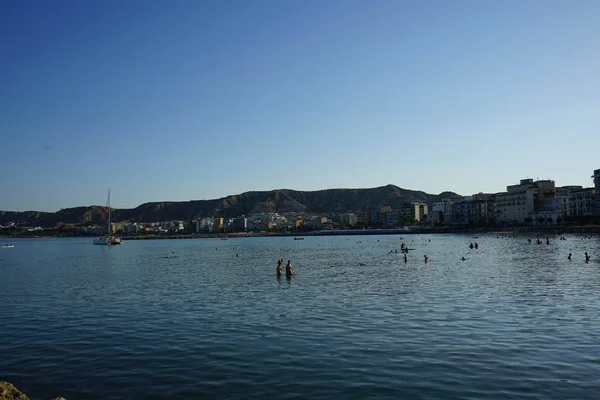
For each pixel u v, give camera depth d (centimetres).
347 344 2916
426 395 2086
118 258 13338
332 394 2125
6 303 4884
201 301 4741
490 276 6328
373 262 9450
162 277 7369
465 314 3734
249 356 2712
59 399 1919
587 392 2078
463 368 2422
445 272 7025
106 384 2327
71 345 3064
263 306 4344
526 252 10975
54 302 4903
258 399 2092
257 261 10775
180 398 2133
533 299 4369
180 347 2945
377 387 2192
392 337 3058
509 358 2567
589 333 3056
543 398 2027
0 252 19612
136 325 3634
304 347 2870
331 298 4731
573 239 16500
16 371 2556
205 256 13400
